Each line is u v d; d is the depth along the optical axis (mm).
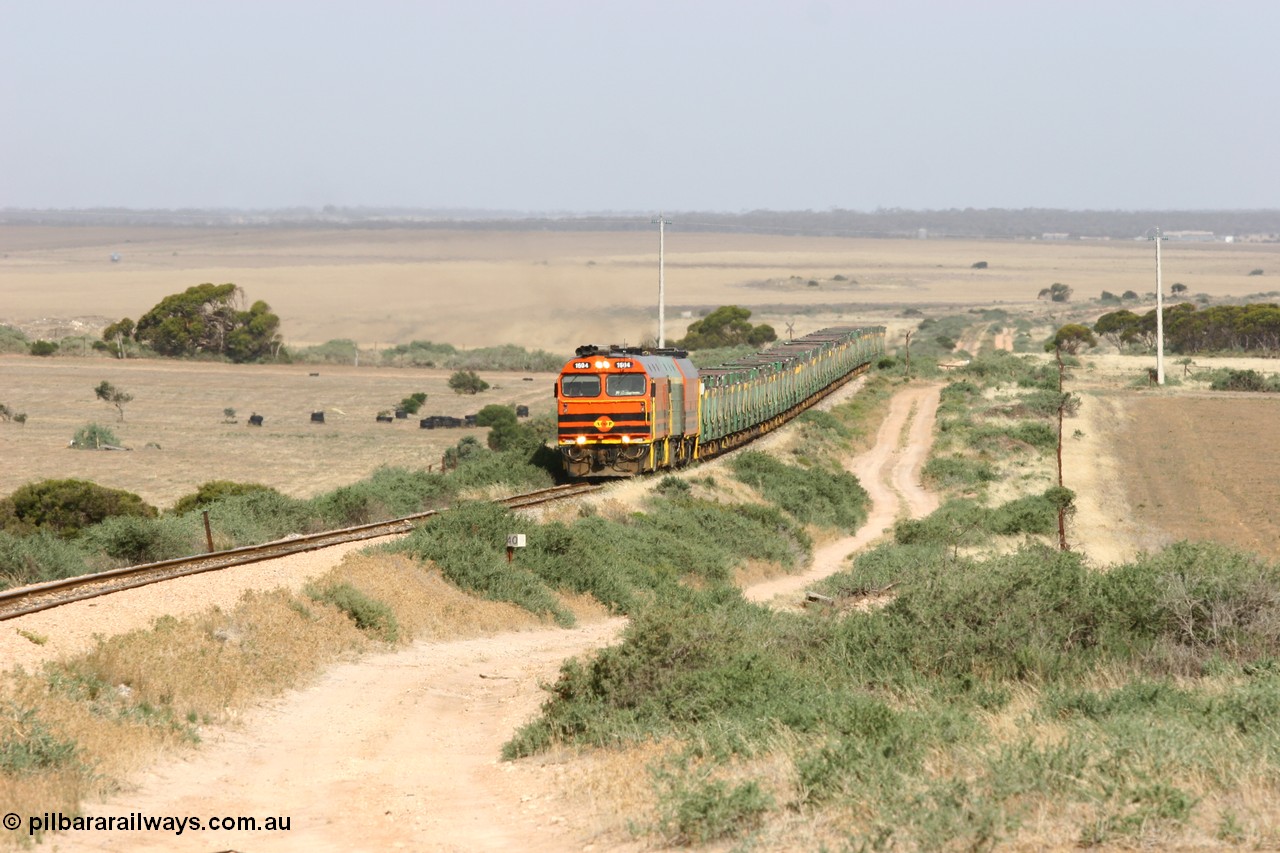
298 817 34156
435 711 51125
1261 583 49469
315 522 104000
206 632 53656
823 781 31219
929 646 49250
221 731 45125
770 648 53562
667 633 48219
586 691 46562
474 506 89875
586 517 107000
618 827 31344
